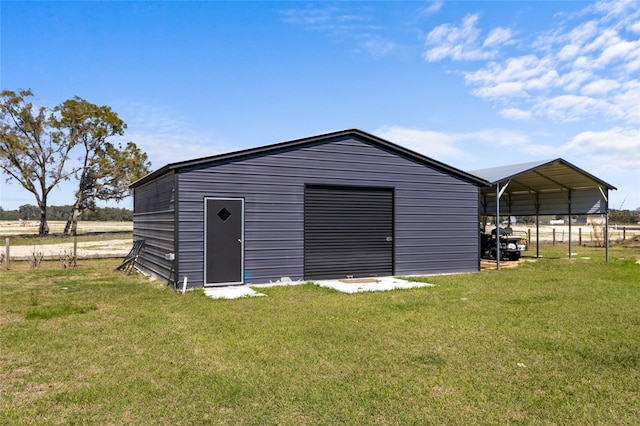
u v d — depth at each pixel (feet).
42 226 125.90
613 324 21.38
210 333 19.70
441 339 18.62
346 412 11.74
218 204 33.35
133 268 45.09
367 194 39.27
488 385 13.65
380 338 18.75
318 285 33.86
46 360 16.03
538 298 28.35
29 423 11.12
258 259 34.65
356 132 38.47
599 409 11.99
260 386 13.50
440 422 11.23
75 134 126.62
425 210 41.63
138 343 18.16
